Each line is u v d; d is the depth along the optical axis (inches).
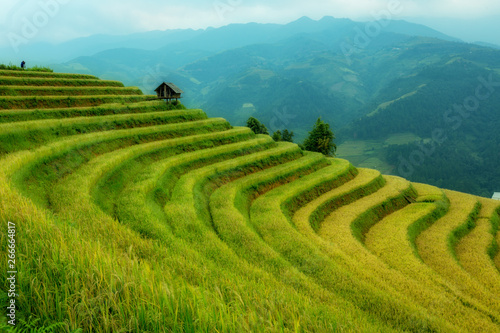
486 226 1676.9
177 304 248.1
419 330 614.5
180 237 807.1
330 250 1010.7
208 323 252.8
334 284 754.8
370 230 1486.2
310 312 406.0
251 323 275.1
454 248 1413.6
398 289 863.7
